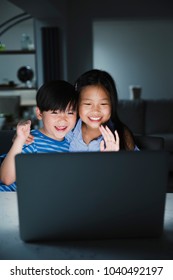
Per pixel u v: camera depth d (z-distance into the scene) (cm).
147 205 93
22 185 89
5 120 489
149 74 956
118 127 149
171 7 593
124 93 973
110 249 92
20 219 93
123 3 595
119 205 93
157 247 93
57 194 91
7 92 686
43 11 486
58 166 89
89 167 89
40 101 129
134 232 96
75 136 150
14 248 92
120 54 960
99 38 959
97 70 141
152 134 491
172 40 930
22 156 88
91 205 92
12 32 541
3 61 650
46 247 93
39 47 561
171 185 394
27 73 574
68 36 593
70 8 597
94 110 135
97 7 597
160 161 90
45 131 148
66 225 93
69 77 607
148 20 620
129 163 90
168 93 955
